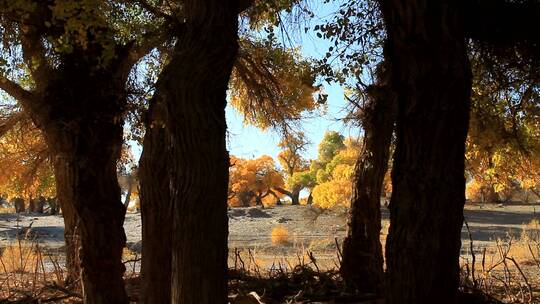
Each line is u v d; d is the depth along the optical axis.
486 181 12.44
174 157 5.45
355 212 9.54
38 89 8.45
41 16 8.04
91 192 7.49
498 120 10.22
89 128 7.60
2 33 8.61
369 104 9.64
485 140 10.26
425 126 5.33
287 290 9.06
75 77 7.71
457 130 5.33
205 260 5.30
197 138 5.36
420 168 5.34
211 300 5.29
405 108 5.46
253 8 9.76
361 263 9.37
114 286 7.52
